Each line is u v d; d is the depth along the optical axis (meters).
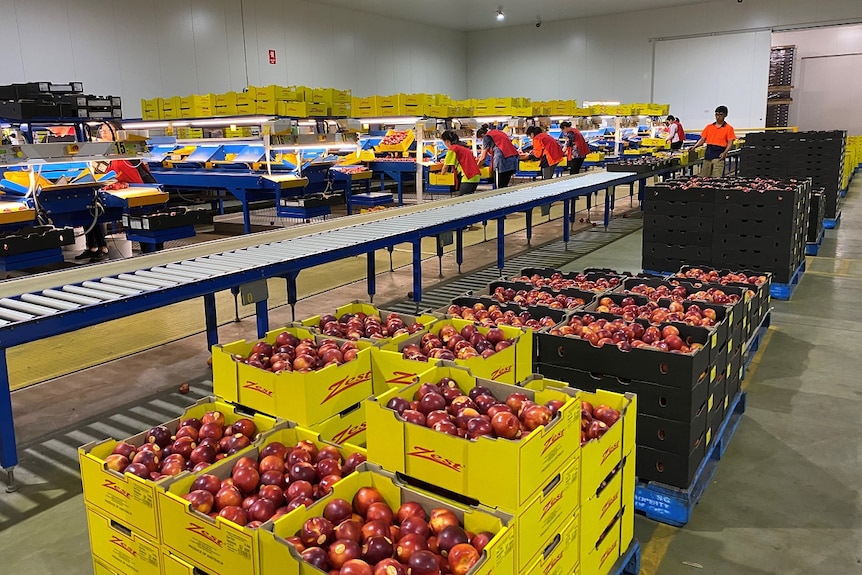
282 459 1.82
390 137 10.20
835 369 3.72
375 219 4.86
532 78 18.83
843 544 2.23
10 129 5.92
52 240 5.32
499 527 1.42
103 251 7.05
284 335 2.57
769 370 3.73
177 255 3.52
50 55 9.66
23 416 3.39
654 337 2.56
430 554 1.34
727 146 8.30
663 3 16.08
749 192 5.02
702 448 2.51
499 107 10.84
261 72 13.32
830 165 8.23
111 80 10.55
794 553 2.19
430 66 18.23
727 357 2.80
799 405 3.28
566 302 3.15
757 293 3.62
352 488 1.62
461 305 3.19
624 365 2.43
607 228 8.61
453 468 1.56
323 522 1.47
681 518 2.35
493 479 1.49
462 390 2.02
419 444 1.62
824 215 7.94
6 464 2.66
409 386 1.89
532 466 1.49
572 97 18.38
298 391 2.09
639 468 2.44
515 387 1.91
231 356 2.28
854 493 2.53
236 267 3.25
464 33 19.52
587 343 2.52
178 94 11.68
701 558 2.18
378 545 1.38
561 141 10.98
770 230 5.00
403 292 5.71
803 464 2.74
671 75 16.95
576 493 1.72
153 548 1.68
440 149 9.65
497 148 8.38
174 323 4.96
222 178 8.01
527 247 7.62
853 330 4.36
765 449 2.87
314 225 4.45
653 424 2.39
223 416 2.09
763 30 15.67
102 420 3.34
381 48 16.44
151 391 3.69
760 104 16.06
